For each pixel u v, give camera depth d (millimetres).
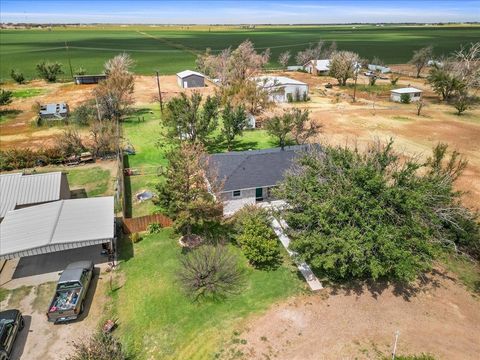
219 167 31391
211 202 24828
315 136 49000
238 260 24781
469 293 21672
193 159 26734
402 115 62000
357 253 18766
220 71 89375
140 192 34312
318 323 19422
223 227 28562
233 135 44719
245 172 31344
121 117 57781
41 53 152250
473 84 76562
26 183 29656
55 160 40844
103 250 25891
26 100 71938
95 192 34625
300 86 71312
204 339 18641
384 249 18969
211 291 21812
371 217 20406
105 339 17609
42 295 22125
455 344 18188
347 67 89000
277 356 17562
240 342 18359
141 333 19266
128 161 41688
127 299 21672
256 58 100312
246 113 48844
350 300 21016
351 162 23219
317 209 20719
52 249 22344
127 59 95188
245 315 20031
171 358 17781
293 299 21156
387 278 22688
